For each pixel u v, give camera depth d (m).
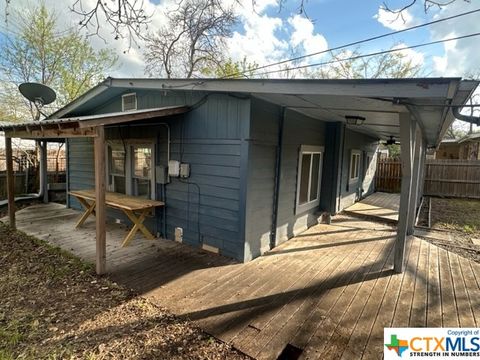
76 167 7.52
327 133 6.78
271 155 4.64
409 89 2.36
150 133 5.34
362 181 10.14
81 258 4.21
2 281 3.49
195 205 4.73
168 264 4.07
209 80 3.83
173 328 2.57
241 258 4.20
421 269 4.04
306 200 6.18
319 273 3.85
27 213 7.16
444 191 11.95
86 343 2.35
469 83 2.15
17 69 11.20
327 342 2.41
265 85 3.32
